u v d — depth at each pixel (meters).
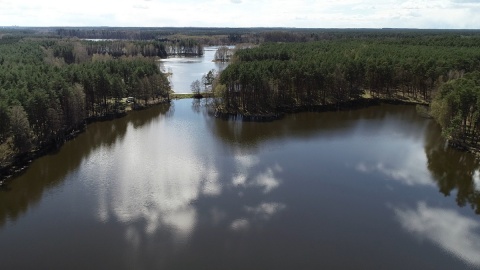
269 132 107.31
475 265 52.06
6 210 64.19
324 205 66.75
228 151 91.75
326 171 80.88
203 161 85.19
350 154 90.62
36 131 89.12
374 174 79.81
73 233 57.66
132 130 108.31
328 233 58.50
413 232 59.25
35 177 76.31
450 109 95.12
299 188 72.75
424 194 71.62
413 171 81.56
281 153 90.81
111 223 60.19
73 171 79.31
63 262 51.44
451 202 68.81
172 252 53.44
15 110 79.38
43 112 89.50
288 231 58.66
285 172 79.94
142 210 64.06
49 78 106.50
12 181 74.50
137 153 89.88
